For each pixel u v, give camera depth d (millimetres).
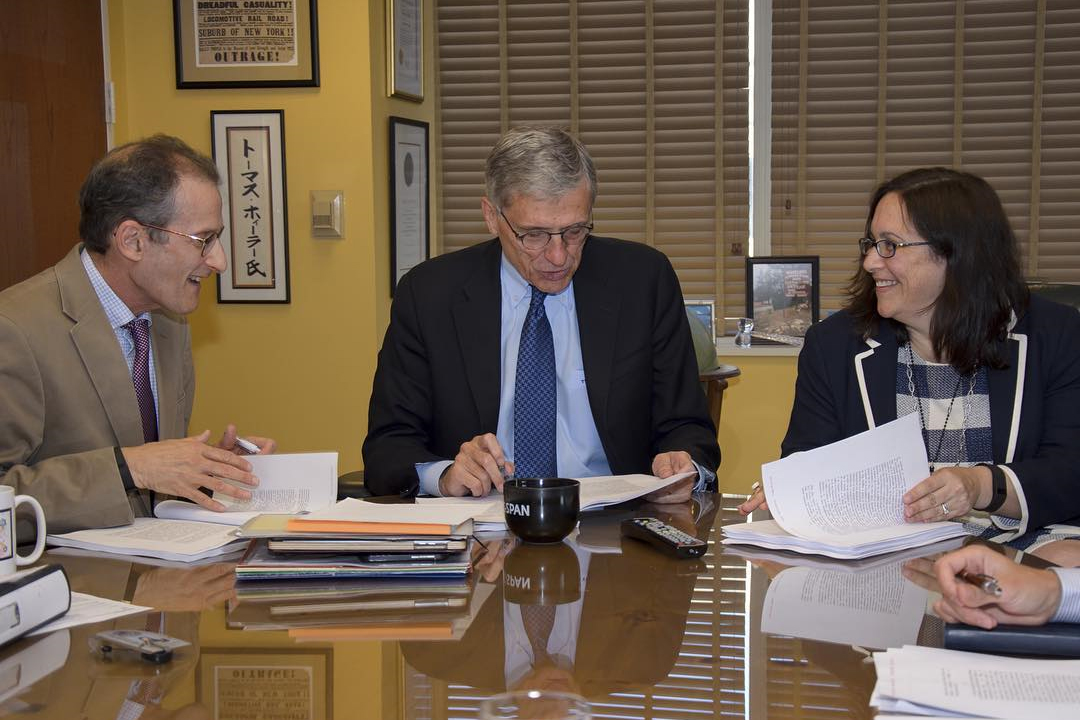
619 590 1219
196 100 3383
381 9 3404
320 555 1300
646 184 3908
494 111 3932
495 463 1683
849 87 3809
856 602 1163
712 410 2961
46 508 1497
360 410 3396
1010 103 3748
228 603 1174
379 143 3396
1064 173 3740
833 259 3855
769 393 3762
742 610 1137
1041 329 1796
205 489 1777
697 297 3906
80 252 1877
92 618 1116
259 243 3389
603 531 1527
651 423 2062
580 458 1999
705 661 980
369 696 897
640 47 3873
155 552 1385
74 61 3184
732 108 3852
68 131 3160
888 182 1852
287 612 1140
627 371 1994
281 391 3426
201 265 1850
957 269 1746
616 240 2164
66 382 1736
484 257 2090
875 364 1863
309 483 1654
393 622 1104
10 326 1690
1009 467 1612
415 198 3670
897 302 1784
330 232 3336
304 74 3312
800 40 3809
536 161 1799
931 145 3791
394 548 1278
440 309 2047
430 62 3902
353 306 3369
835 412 1893
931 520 1471
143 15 3381
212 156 3377
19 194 2957
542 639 1047
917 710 833
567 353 2012
